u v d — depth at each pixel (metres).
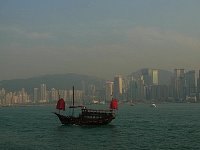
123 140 93.31
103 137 100.38
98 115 132.38
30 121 174.38
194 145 83.19
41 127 136.25
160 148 79.25
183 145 83.31
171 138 96.88
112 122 158.62
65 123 137.75
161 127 131.88
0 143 90.31
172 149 77.81
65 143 88.75
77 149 78.75
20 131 122.12
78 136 103.44
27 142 91.69
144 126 136.50
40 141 93.50
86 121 133.62
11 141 94.31
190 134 106.50
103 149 78.38
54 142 91.00
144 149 78.06
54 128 129.62
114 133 110.81
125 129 124.00
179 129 123.31
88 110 136.12
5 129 130.62
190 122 155.62
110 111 138.75
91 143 88.19
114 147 81.19
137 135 104.81
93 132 114.19
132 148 79.50
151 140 92.81
